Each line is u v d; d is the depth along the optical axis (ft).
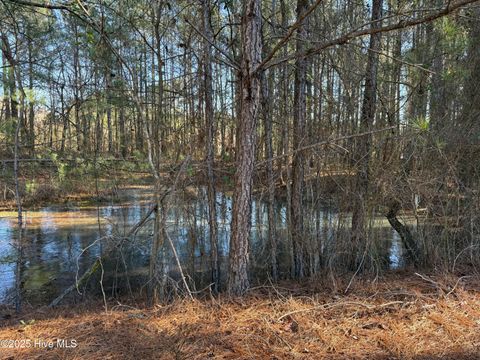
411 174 17.98
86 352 9.78
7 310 14.85
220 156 20.29
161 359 9.36
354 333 10.64
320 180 18.42
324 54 18.84
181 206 16.90
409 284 14.49
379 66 19.58
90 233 28.96
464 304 12.50
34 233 29.07
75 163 16.25
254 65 12.13
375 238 18.92
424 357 9.52
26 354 9.84
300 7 16.74
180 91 19.85
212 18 21.83
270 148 16.92
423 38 18.84
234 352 9.59
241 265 13.30
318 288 14.62
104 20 15.66
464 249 16.94
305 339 10.28
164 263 15.17
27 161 15.43
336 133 18.28
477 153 18.80
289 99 19.42
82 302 16.11
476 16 16.96
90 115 18.78
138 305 14.44
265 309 12.14
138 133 21.95
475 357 9.53
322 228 18.57
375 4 17.92
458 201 18.10
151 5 17.29
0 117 15.58
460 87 18.84
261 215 20.20
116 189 20.80
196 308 12.48
